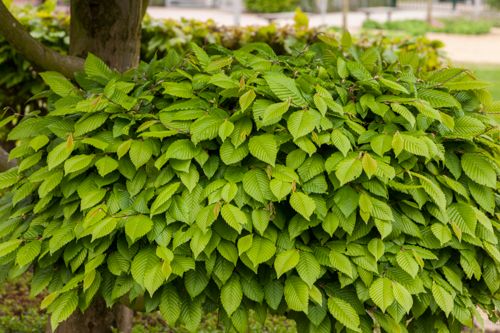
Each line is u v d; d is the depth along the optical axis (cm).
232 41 580
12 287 484
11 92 526
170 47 549
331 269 232
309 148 225
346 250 232
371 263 227
